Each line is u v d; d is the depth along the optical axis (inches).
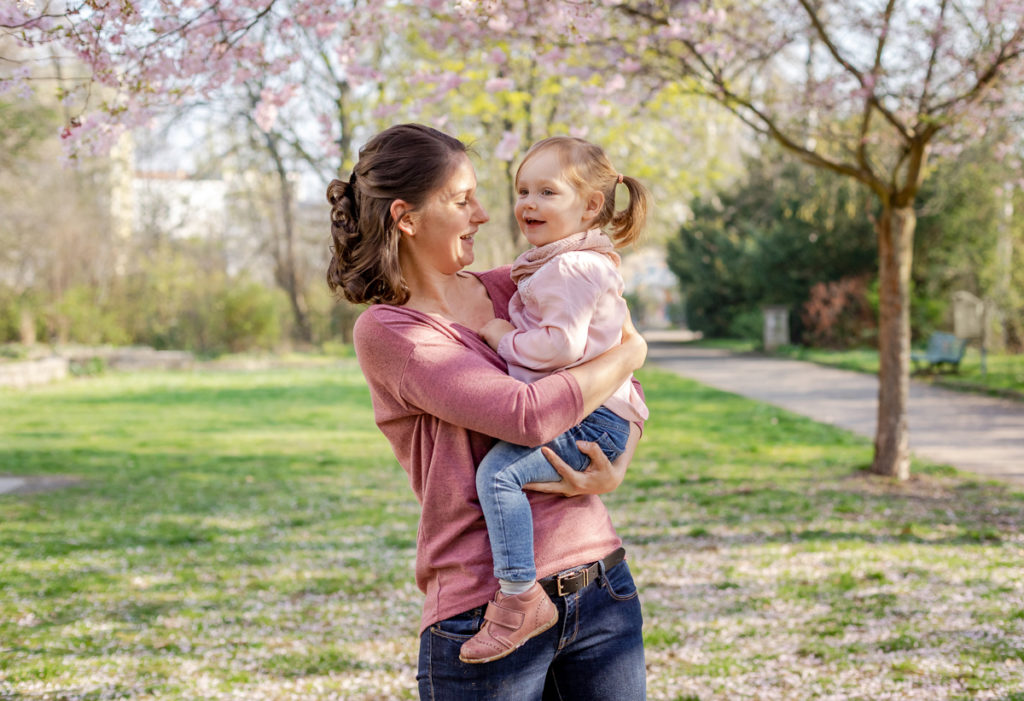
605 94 255.0
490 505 62.6
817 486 297.7
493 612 62.2
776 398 572.1
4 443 444.1
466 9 124.5
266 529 262.4
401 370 64.0
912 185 287.0
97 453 412.8
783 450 373.7
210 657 158.4
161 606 188.5
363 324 66.1
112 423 527.5
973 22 260.1
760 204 1208.2
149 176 1390.3
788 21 265.9
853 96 269.6
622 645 67.2
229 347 1103.6
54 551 234.7
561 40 175.0
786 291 1061.1
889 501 272.1
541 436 61.5
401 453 69.3
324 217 1237.7
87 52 123.7
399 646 164.4
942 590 183.2
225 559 227.8
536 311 67.1
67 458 397.1
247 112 537.0
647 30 230.2
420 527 66.7
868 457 347.9
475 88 277.1
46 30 115.6
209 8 139.0
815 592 186.1
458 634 63.7
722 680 142.6
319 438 464.8
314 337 1291.8
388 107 242.2
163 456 404.8
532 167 70.1
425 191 66.0
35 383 793.6
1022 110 286.7
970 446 369.1
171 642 166.2
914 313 864.3
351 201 69.0
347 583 204.5
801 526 245.1
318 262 1318.9
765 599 183.0
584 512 67.2
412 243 68.2
